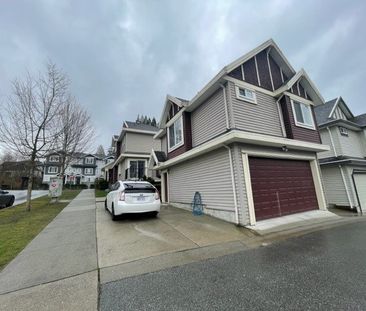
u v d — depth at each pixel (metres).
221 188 7.70
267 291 2.83
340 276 3.20
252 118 8.26
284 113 9.37
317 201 9.42
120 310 2.48
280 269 3.54
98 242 5.08
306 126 10.05
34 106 10.66
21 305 2.61
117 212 7.00
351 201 10.84
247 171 7.09
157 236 5.54
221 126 8.17
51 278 3.33
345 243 4.98
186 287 2.99
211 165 8.41
